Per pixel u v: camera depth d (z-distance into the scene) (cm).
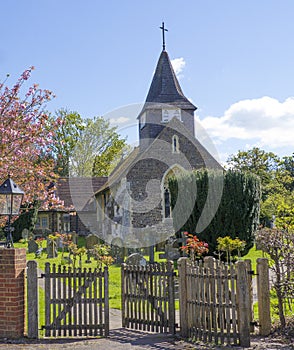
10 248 761
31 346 703
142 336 764
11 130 1234
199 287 739
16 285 753
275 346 675
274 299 940
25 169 1287
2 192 779
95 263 1792
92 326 772
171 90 2575
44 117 1332
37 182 1349
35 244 2334
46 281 777
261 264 760
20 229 3138
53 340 743
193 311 748
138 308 823
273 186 3378
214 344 700
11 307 751
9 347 696
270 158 4856
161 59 2633
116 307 1032
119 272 1560
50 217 3450
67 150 3669
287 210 1119
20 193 796
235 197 1775
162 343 712
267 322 752
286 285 775
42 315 911
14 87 1340
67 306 777
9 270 754
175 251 1758
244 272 695
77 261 1847
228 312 703
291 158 5159
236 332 698
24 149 1310
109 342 726
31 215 3142
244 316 687
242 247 1509
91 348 688
